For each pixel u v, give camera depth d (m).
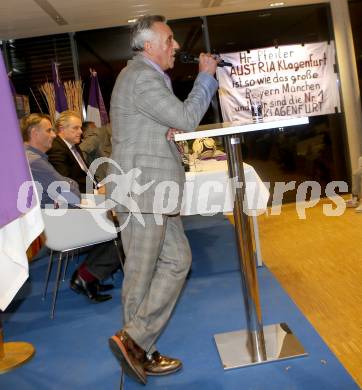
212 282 3.53
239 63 6.39
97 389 2.17
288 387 1.99
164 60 2.03
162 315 2.10
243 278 2.25
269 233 4.81
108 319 3.02
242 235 2.22
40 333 2.93
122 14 5.57
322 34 6.45
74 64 6.27
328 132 6.58
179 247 2.10
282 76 6.45
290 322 2.63
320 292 3.04
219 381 2.11
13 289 1.28
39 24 5.60
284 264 3.73
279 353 2.26
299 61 6.45
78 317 3.12
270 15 6.36
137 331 2.03
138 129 1.94
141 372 2.08
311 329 2.51
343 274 3.33
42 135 3.68
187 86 6.45
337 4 6.31
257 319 2.24
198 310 2.98
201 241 4.89
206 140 4.56
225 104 6.45
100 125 6.30
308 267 3.58
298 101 6.50
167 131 1.96
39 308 3.40
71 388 2.21
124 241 2.08
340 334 2.42
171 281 2.06
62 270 4.36
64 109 6.12
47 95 6.13
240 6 5.95
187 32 6.32
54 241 3.21
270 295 3.08
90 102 6.28
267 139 6.54
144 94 1.89
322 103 6.52
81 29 6.07
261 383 2.05
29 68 6.27
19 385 2.30
